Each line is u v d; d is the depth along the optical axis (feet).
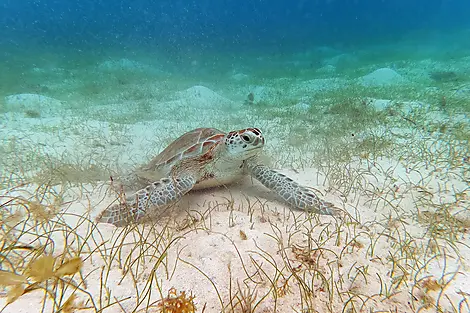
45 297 1.14
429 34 24.85
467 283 1.46
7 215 1.91
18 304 1.15
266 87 11.03
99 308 1.18
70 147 4.60
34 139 4.84
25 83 10.28
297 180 3.10
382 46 21.68
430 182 2.89
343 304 1.34
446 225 2.07
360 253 1.74
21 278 1.07
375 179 3.00
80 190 2.62
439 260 1.68
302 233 1.96
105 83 10.42
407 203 2.48
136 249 1.68
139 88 9.60
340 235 1.94
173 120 6.51
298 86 10.94
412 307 1.33
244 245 1.77
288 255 1.70
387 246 1.83
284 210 2.31
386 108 6.01
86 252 1.54
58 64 15.01
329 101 7.64
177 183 2.33
